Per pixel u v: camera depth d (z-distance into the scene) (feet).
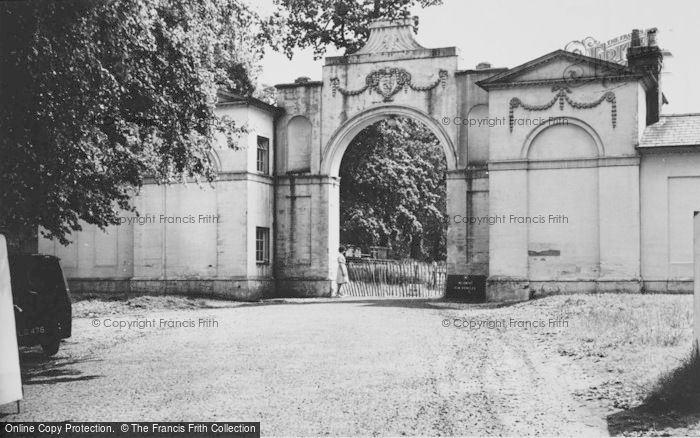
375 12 135.13
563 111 97.30
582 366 44.73
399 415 33.47
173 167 59.57
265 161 117.08
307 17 135.64
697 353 34.91
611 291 94.89
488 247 106.73
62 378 44.88
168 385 41.32
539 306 82.64
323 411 34.32
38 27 39.73
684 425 30.89
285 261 117.39
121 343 60.23
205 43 54.65
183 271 112.06
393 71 112.98
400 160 161.79
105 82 44.60
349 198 147.84
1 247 34.30
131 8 43.65
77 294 108.99
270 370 45.50
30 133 44.04
